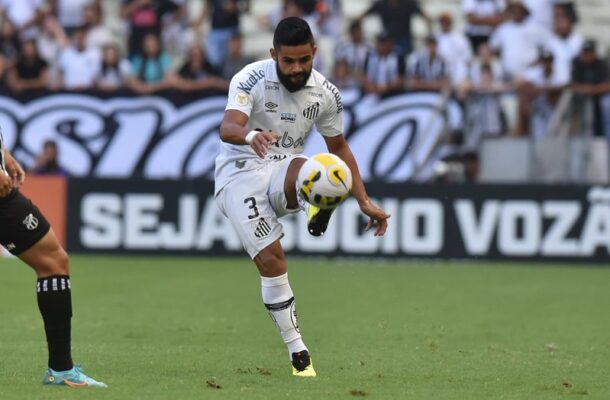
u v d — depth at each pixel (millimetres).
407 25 64312
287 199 24234
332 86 25016
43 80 63156
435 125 58375
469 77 62625
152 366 25859
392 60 62250
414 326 34500
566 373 25766
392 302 40594
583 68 60688
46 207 56562
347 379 24250
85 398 20922
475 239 55781
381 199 55844
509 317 37094
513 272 51812
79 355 27516
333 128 25469
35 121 60125
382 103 58750
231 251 56406
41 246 21984
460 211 55750
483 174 58031
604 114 57719
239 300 40688
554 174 57625
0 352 27641
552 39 63469
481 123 58188
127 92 59844
